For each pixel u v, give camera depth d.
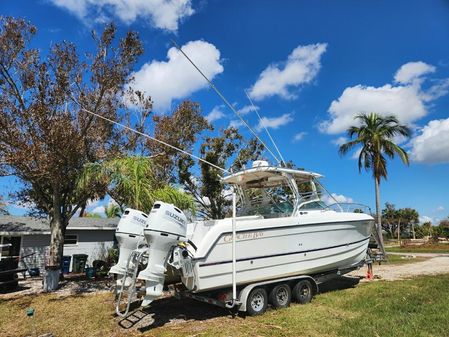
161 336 6.13
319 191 9.74
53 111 11.47
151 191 11.18
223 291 7.25
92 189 12.50
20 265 17.44
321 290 9.84
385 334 5.57
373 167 24.66
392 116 24.59
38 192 12.80
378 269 14.48
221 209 21.30
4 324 7.36
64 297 9.98
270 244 7.77
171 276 7.83
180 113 19.80
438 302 7.53
